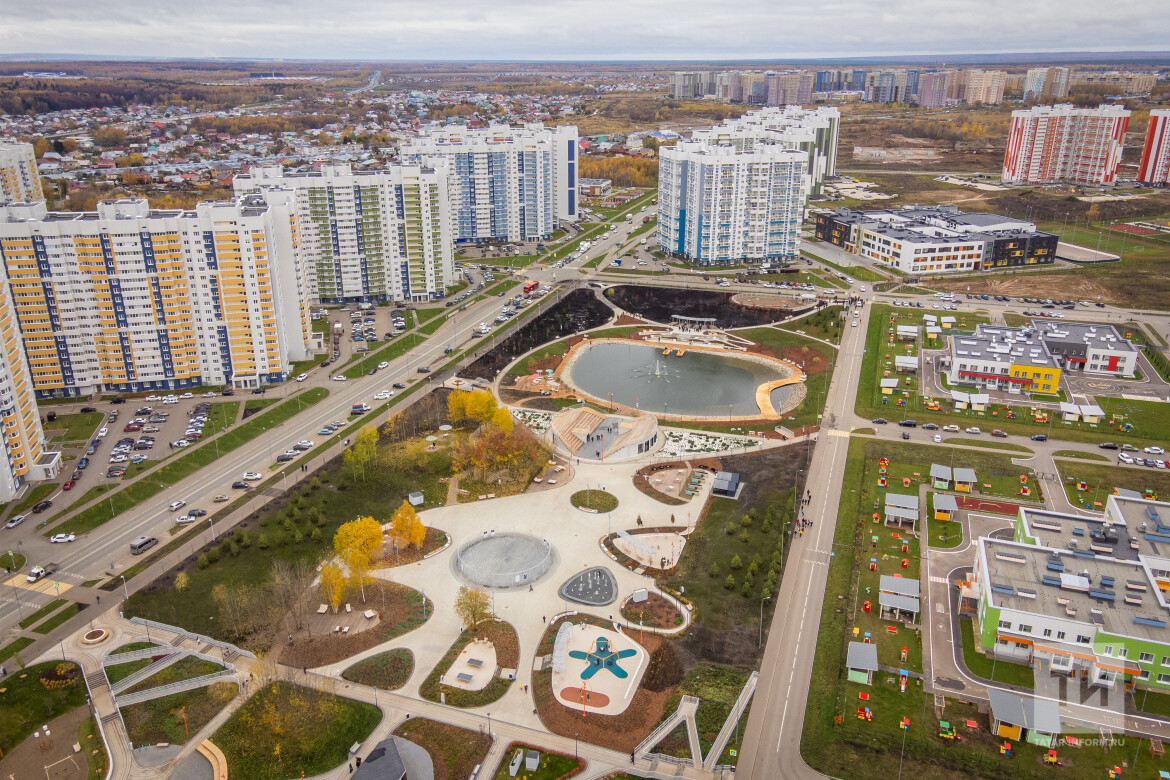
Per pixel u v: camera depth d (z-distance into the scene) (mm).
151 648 171375
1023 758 143375
